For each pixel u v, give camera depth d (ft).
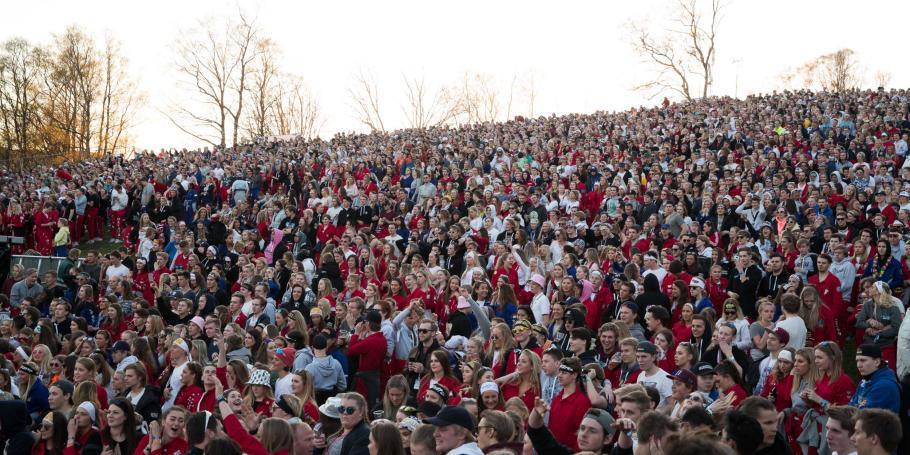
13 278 79.36
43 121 249.55
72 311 63.16
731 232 66.44
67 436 34.53
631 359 34.47
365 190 105.29
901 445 30.27
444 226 75.87
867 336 45.47
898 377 40.88
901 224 60.08
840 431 23.56
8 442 33.35
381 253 72.43
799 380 33.17
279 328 52.80
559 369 30.89
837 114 127.75
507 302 51.19
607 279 56.80
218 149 174.09
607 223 72.49
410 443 25.41
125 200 117.50
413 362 42.65
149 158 164.35
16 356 47.65
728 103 161.99
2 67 245.24
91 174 150.00
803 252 56.18
